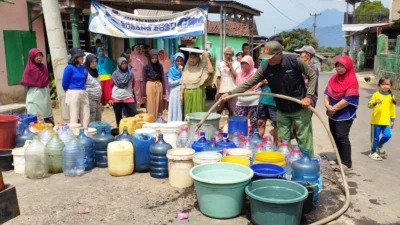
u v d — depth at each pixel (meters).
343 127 5.21
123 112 7.34
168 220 3.63
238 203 3.66
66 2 8.89
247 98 6.19
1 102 10.07
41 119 6.16
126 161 4.83
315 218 3.71
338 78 5.21
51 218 3.68
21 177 4.85
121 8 10.41
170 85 6.99
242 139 5.08
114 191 4.34
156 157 4.71
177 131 5.44
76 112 6.11
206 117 4.89
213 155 4.33
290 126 4.90
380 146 5.90
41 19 11.13
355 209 3.94
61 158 4.94
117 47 13.08
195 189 4.10
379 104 5.69
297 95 4.58
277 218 3.29
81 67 6.16
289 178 4.23
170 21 8.98
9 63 10.21
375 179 4.87
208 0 9.47
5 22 10.01
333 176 4.88
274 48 4.20
